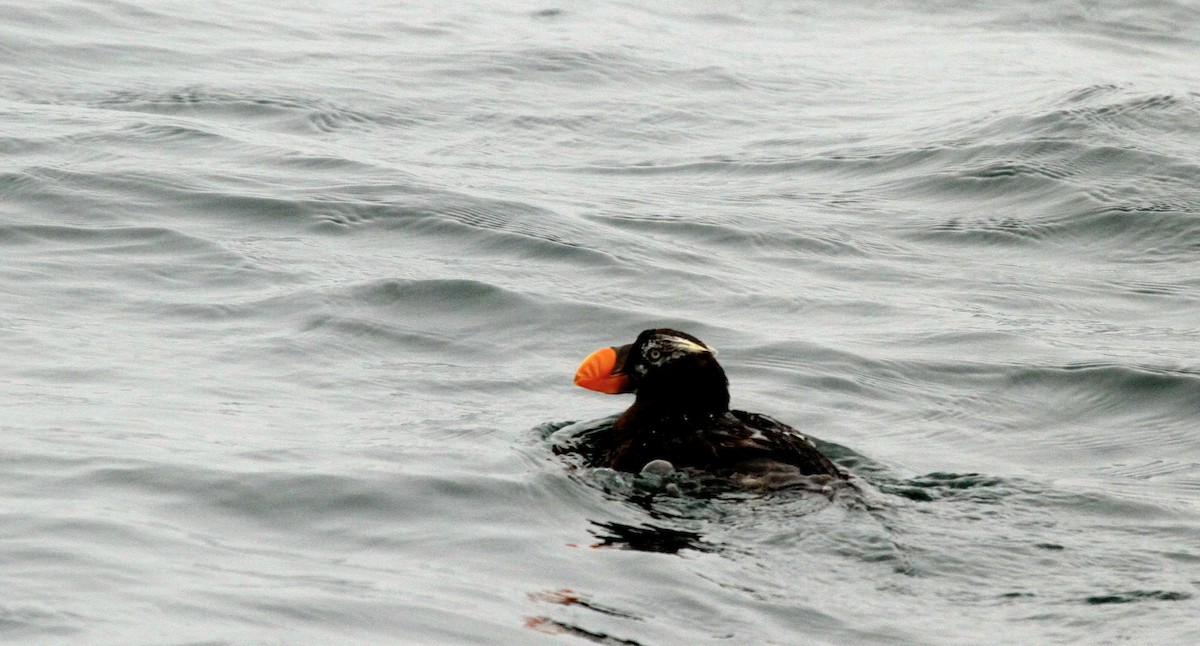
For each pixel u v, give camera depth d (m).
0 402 10.04
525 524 8.20
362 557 7.63
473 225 15.70
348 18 28.42
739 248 15.91
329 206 16.11
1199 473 10.02
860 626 7.01
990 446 10.67
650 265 14.87
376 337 12.46
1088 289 14.91
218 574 7.14
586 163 19.72
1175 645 6.82
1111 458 10.44
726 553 7.82
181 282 13.62
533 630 6.75
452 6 30.30
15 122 19.17
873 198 18.14
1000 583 7.58
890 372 12.14
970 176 18.53
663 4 31.83
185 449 9.15
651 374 9.73
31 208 15.50
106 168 17.06
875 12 31.84
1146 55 28.12
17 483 8.30
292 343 12.09
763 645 6.75
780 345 12.66
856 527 8.07
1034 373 12.15
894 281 15.00
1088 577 7.68
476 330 12.81
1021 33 29.95
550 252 15.04
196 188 16.48
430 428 10.16
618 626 6.86
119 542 7.46
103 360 11.33
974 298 14.48
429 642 6.52
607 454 9.40
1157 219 16.81
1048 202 17.58
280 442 9.52
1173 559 7.98
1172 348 12.88
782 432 9.32
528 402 11.03
